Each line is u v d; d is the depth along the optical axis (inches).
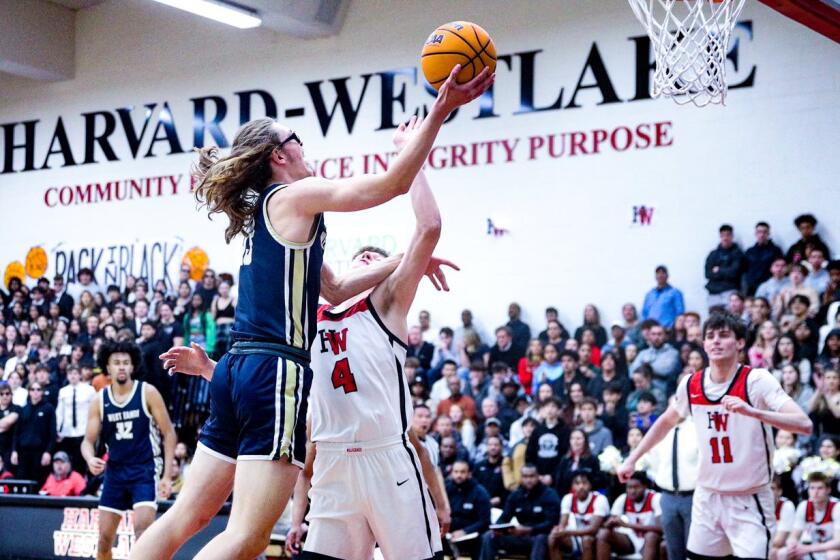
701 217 458.3
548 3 502.9
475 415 470.3
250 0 517.7
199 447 143.6
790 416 216.8
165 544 140.3
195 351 168.1
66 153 653.3
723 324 227.5
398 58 548.1
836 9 337.1
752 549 224.1
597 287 479.5
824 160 435.2
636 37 479.5
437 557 168.7
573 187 490.3
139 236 621.6
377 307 169.6
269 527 134.6
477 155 515.2
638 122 476.4
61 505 407.5
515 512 398.9
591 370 455.8
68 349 613.3
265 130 144.6
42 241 656.4
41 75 648.4
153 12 629.0
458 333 505.4
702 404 230.1
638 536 379.2
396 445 167.0
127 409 318.3
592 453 419.8
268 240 138.8
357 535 168.2
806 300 416.2
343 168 560.4
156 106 624.1
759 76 450.3
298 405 136.2
